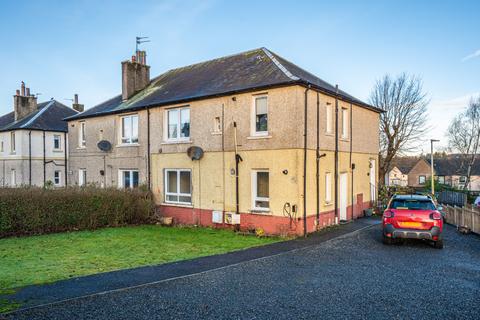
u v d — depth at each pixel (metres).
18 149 30.53
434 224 10.66
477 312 5.84
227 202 14.81
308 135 13.57
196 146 15.86
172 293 6.73
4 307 5.95
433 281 7.48
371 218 17.73
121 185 19.72
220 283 7.34
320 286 7.14
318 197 14.04
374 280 7.55
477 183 62.69
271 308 6.00
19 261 9.31
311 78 16.69
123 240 12.44
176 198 16.94
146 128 18.19
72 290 6.82
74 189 15.12
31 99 33.69
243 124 14.31
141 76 21.77
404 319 5.57
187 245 11.49
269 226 13.49
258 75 14.94
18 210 13.27
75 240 12.44
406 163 73.75
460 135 51.22
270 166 13.52
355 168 17.66
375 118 20.27
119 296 6.55
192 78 18.86
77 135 22.53
